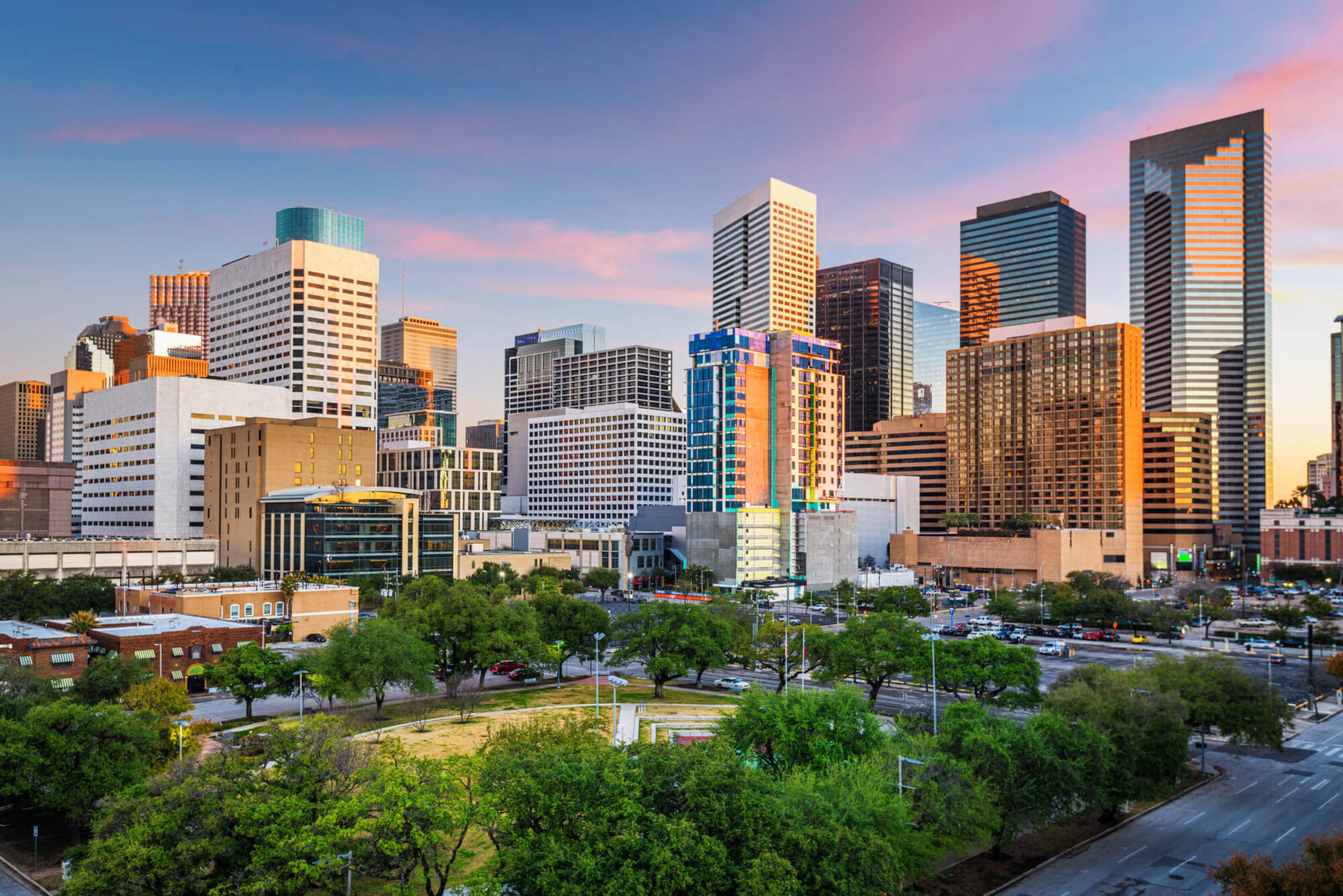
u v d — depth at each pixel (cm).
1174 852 6800
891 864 5041
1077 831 7288
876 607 19288
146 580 17312
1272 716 8612
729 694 11994
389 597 15712
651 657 11912
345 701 9638
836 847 4859
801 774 6038
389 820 4709
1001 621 18862
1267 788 8400
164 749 7325
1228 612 19088
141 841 4834
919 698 11581
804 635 11331
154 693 8169
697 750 5456
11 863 6250
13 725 6366
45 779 6297
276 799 5106
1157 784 7388
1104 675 8812
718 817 4844
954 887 6150
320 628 15225
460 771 5344
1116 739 7419
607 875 4491
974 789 6072
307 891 5344
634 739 8656
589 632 13075
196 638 11381
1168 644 16575
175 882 4844
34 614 15125
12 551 17962
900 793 5891
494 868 4784
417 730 9281
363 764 5716
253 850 4981
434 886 5597
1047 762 6531
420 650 10269
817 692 7262
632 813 4753
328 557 19675
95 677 8694
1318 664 14475
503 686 12338
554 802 4900
